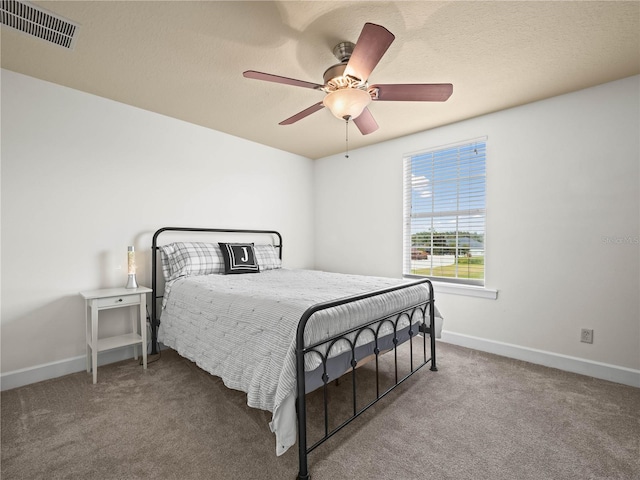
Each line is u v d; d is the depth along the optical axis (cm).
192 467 137
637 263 215
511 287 267
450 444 152
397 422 171
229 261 294
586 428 165
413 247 338
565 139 241
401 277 344
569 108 239
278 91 239
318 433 162
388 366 248
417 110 271
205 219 318
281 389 131
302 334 133
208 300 204
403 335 214
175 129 295
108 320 254
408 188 342
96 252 248
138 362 254
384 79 219
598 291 229
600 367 226
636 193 215
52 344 227
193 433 161
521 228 262
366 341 178
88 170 245
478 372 236
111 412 179
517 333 264
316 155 416
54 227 229
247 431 163
